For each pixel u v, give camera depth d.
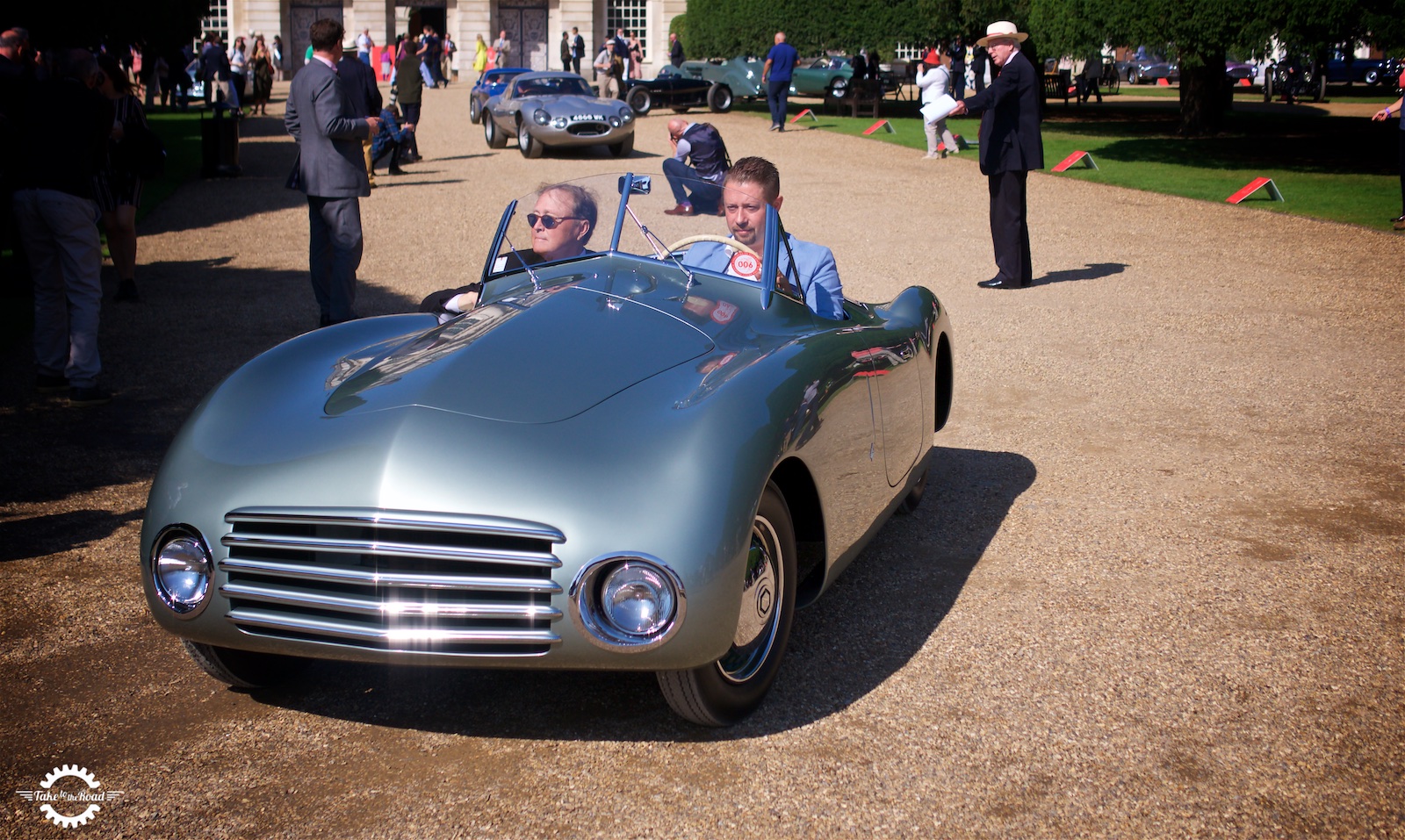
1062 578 3.96
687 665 2.64
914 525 4.51
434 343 3.38
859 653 3.42
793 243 4.32
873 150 20.91
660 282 3.82
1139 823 2.56
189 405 6.23
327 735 2.99
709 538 2.60
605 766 2.82
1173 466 5.16
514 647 2.65
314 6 46.22
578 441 2.73
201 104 33.97
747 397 2.90
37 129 5.98
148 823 2.61
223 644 2.84
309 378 3.30
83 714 3.10
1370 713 3.02
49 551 4.23
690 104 31.20
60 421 5.91
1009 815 2.60
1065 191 15.41
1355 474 4.99
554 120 18.98
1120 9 18.52
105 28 18.56
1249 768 2.78
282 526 2.71
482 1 47.75
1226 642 3.45
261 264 10.72
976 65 29.64
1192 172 17.17
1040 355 7.28
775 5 30.75
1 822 2.60
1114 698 3.12
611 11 49.91
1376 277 9.48
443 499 2.60
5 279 9.24
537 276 4.07
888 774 2.77
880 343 3.80
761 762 2.83
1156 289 9.31
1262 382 6.54
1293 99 37.12
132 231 8.90
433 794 2.71
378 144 16.97
